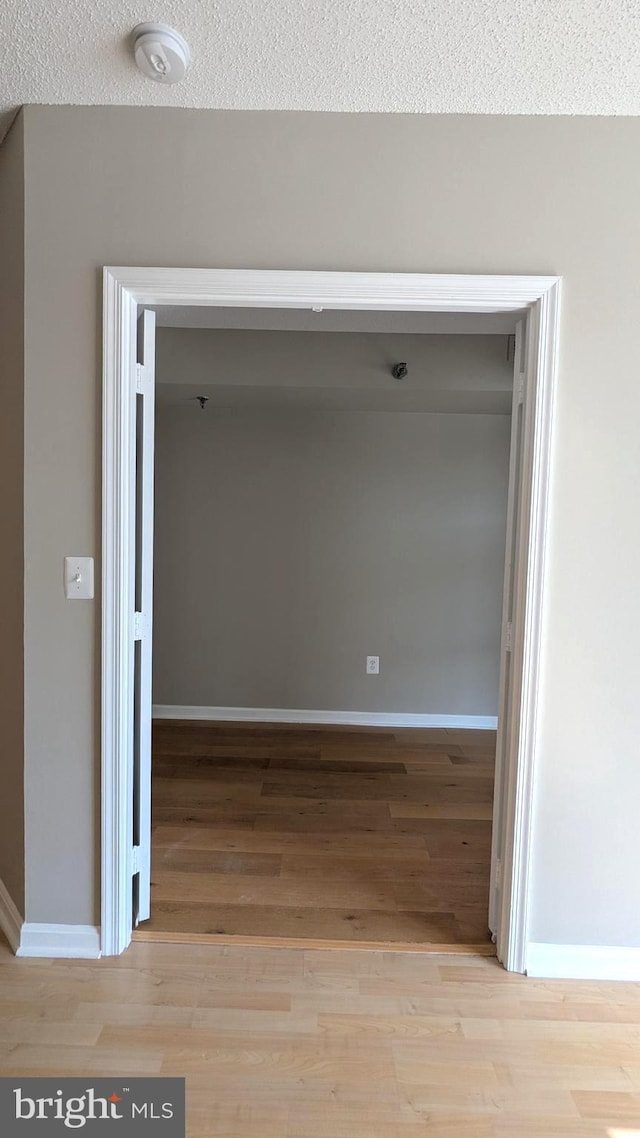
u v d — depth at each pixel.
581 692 1.91
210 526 4.28
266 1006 1.78
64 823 1.96
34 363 1.85
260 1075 1.56
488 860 2.59
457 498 4.24
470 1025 1.74
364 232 1.82
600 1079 1.59
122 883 1.98
